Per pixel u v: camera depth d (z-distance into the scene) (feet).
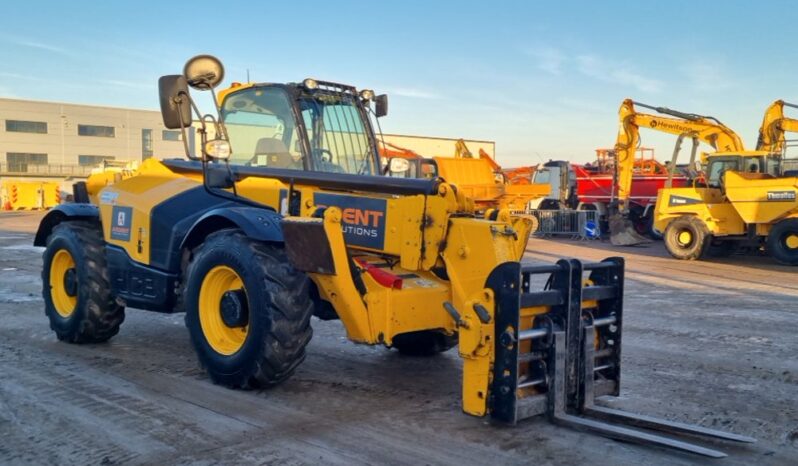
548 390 14.61
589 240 74.95
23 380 17.87
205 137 18.62
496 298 14.19
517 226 16.97
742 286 38.34
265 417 15.03
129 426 14.46
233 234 16.97
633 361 20.40
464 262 15.67
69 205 23.26
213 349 17.06
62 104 210.38
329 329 24.88
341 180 17.34
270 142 19.74
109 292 21.27
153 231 19.39
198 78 18.24
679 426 14.12
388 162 21.74
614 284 16.03
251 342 16.03
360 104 21.13
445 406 15.85
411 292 16.10
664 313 28.84
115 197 20.90
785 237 50.29
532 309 14.62
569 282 14.64
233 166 19.35
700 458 12.94
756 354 21.35
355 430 14.26
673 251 55.47
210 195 19.21
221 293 17.33
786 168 57.82
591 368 15.19
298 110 19.44
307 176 17.85
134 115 220.84
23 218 108.68
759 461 12.93
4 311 28.19
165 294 19.10
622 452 13.14
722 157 58.23
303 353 16.21
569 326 14.74
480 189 67.97
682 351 21.74
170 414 15.19
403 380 18.10
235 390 16.97
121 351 21.24
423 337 20.15
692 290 36.45
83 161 214.28
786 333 24.61
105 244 21.50
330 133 20.06
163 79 17.95
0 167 202.28
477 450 13.19
